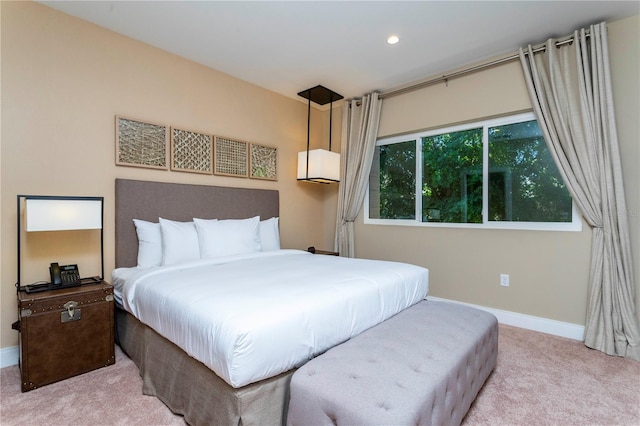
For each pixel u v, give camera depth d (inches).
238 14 91.0
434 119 131.3
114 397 68.0
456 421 53.2
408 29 97.7
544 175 108.8
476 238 123.0
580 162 95.3
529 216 111.9
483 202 122.2
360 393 42.9
